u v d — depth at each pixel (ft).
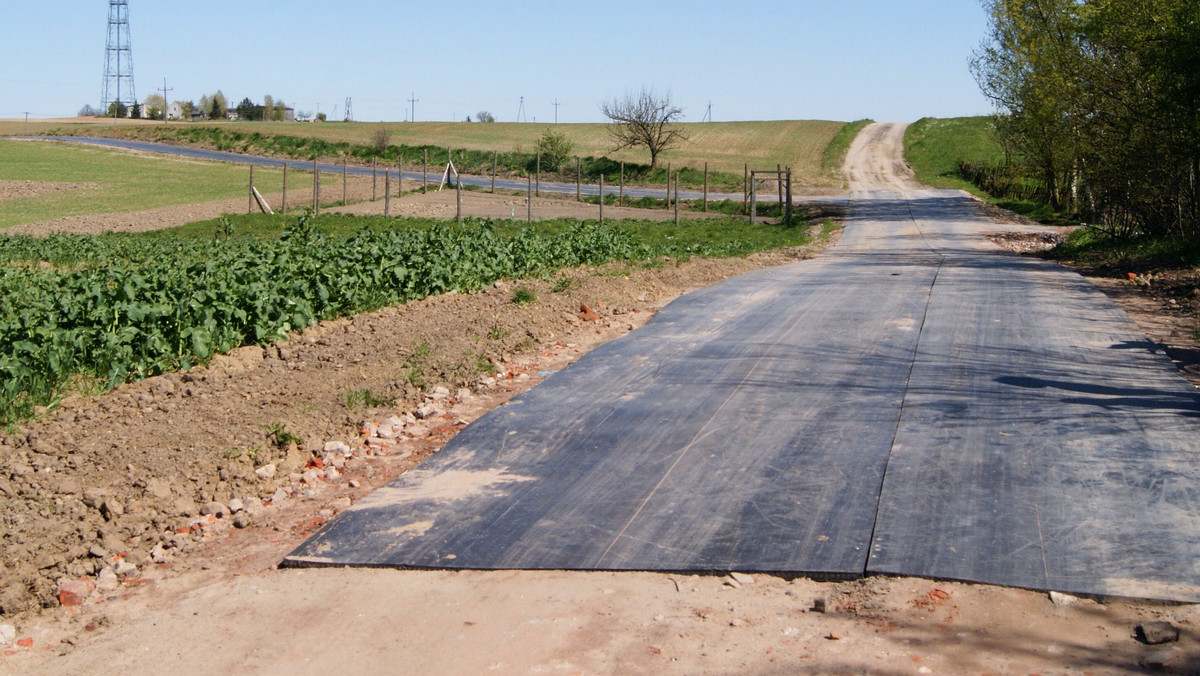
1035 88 103.04
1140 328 35.50
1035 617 13.32
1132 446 20.20
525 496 18.84
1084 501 17.22
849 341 32.78
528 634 13.62
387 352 32.22
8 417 23.82
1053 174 128.67
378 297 41.98
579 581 15.23
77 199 157.38
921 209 140.26
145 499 19.04
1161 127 64.34
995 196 169.89
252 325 33.94
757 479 19.20
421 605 14.70
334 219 118.52
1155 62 62.28
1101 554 14.99
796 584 14.85
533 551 16.30
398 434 24.06
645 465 20.34
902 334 33.86
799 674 12.20
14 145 255.09
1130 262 58.49
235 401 26.09
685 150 261.85
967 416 22.94
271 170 219.82
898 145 263.08
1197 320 37.06
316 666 13.03
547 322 37.93
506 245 56.08
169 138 284.20
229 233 94.94
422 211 137.28
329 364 30.81
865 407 24.09
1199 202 64.49
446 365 30.19
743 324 36.88
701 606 14.23
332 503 19.42
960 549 15.47
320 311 39.14
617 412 24.50
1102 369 27.71
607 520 17.46
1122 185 69.51
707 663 12.61
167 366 29.96
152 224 123.34
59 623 14.82
